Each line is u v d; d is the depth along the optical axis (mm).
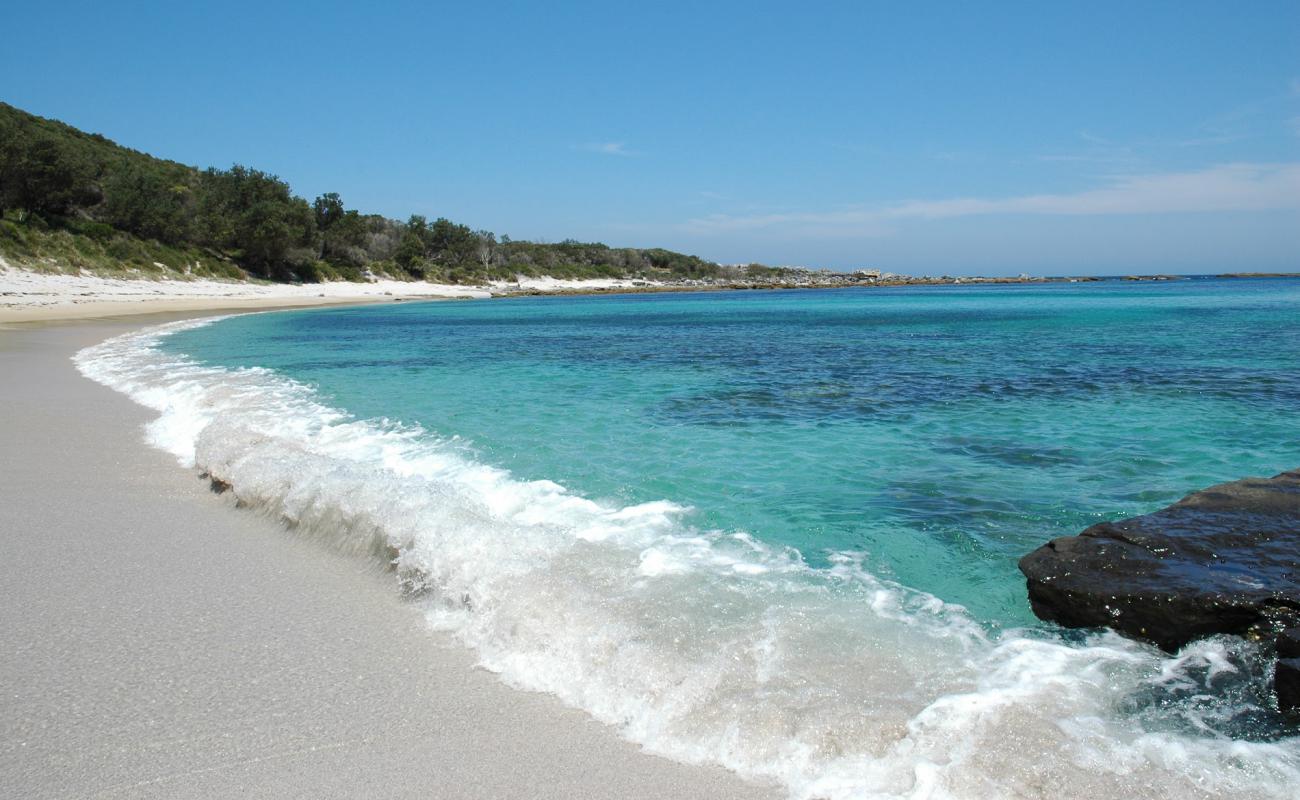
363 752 3309
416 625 4625
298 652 4250
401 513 5801
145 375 16219
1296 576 4402
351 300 63781
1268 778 2922
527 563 5023
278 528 6500
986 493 7547
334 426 10812
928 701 3529
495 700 3742
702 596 4793
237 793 3025
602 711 3611
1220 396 13562
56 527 6430
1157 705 3543
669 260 148500
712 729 3367
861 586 5137
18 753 3275
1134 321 37094
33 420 11000
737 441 10031
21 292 40938
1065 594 4562
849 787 2963
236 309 49312
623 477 8141
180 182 77938
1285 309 46500
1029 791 2814
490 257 110250
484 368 19047
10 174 49000
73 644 4320
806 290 132500
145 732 3441
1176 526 5309
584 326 38625
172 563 5660
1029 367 18422
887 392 14461
